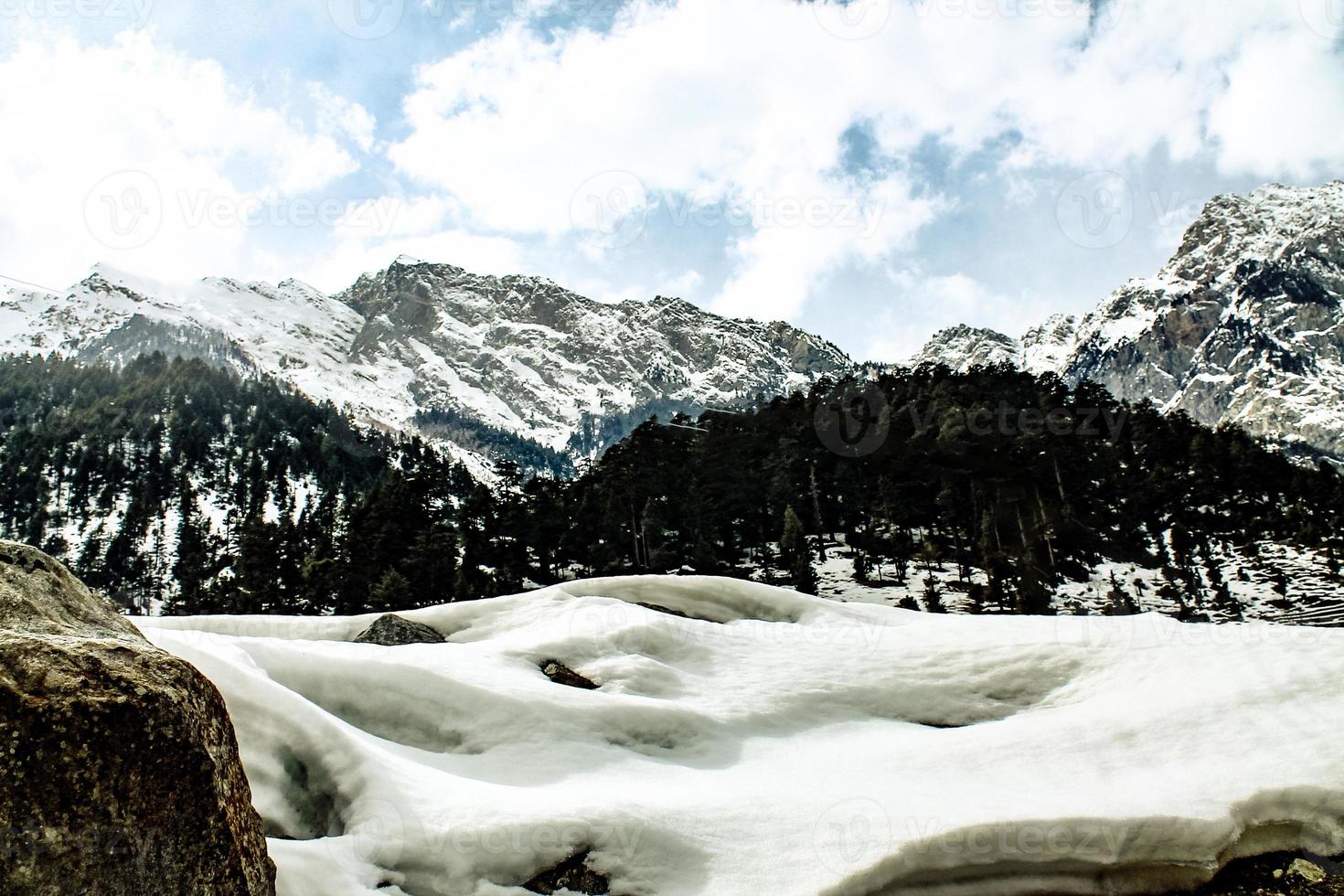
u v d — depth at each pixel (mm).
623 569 45844
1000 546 43281
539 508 50969
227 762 5133
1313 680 10242
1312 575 40281
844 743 10594
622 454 50906
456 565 45406
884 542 50219
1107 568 45312
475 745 9484
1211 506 53406
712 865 7230
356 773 7668
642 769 9312
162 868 4430
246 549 52062
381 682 10156
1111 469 53594
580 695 10594
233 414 131000
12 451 108750
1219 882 7445
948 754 9734
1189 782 8391
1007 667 12508
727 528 50281
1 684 4262
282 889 5855
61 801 4191
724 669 12875
